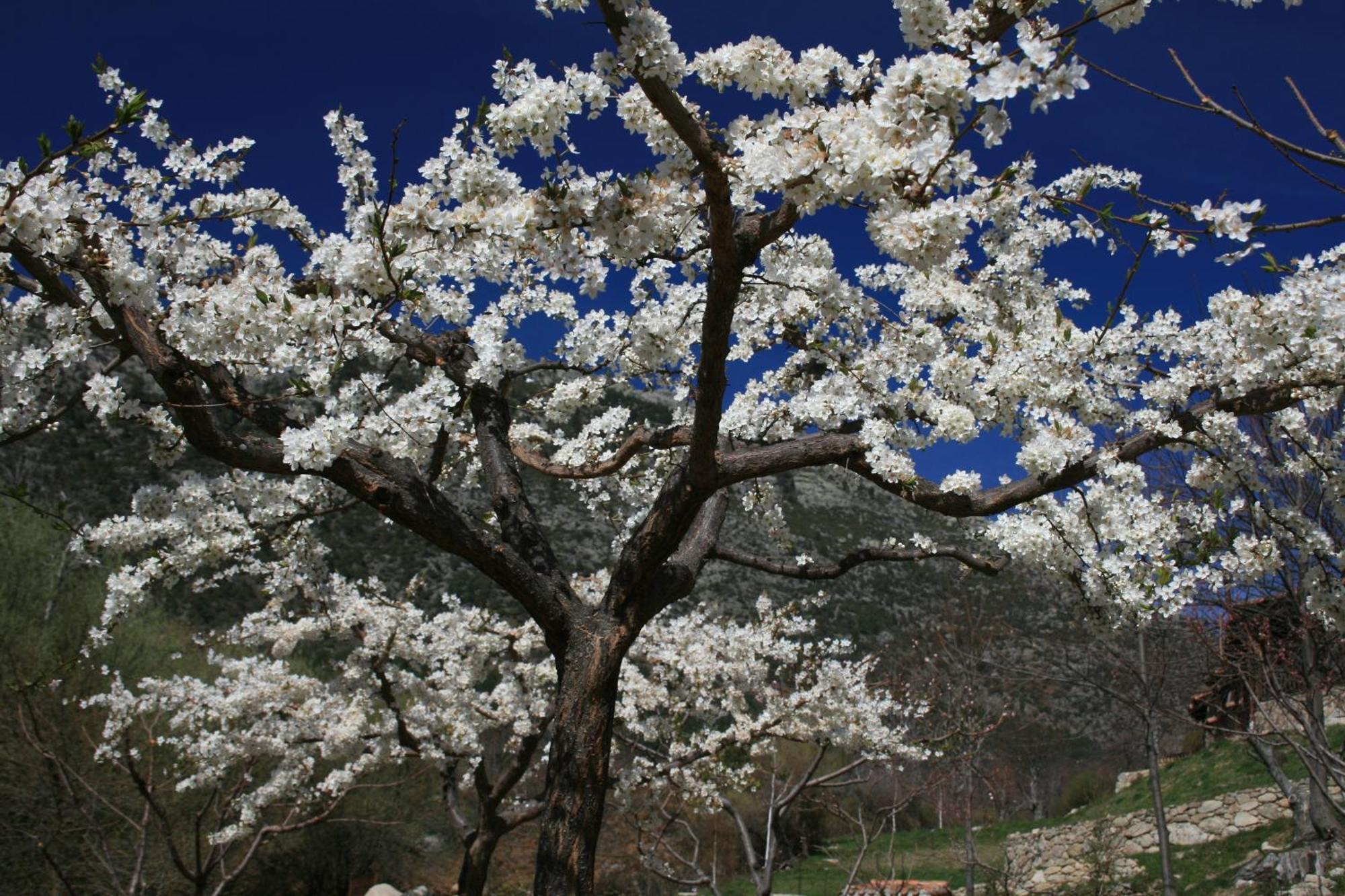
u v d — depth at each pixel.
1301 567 3.61
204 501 3.97
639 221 2.40
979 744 7.86
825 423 3.77
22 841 8.43
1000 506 3.33
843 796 9.33
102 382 3.58
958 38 1.97
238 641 6.71
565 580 3.54
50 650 11.68
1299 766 12.24
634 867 9.45
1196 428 3.24
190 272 3.50
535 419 5.54
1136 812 12.88
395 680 6.53
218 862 6.42
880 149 1.97
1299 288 2.84
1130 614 3.41
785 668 7.33
